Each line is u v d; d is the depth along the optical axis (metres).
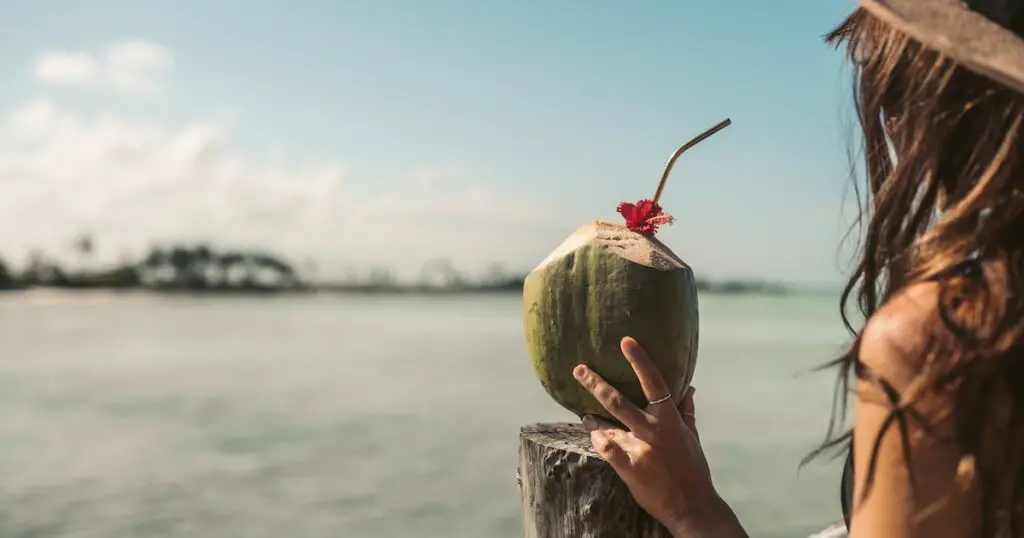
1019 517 1.00
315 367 29.19
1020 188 1.06
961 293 1.06
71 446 14.19
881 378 1.08
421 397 20.52
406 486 11.28
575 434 2.08
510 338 50.00
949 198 1.17
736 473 11.66
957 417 1.02
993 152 1.11
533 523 2.01
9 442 14.57
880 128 1.28
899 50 1.19
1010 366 1.00
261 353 35.91
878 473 1.07
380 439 14.77
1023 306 1.01
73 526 9.37
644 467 1.61
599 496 1.86
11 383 23.59
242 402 19.67
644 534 1.84
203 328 60.09
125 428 16.08
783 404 18.38
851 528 1.13
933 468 1.03
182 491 10.97
